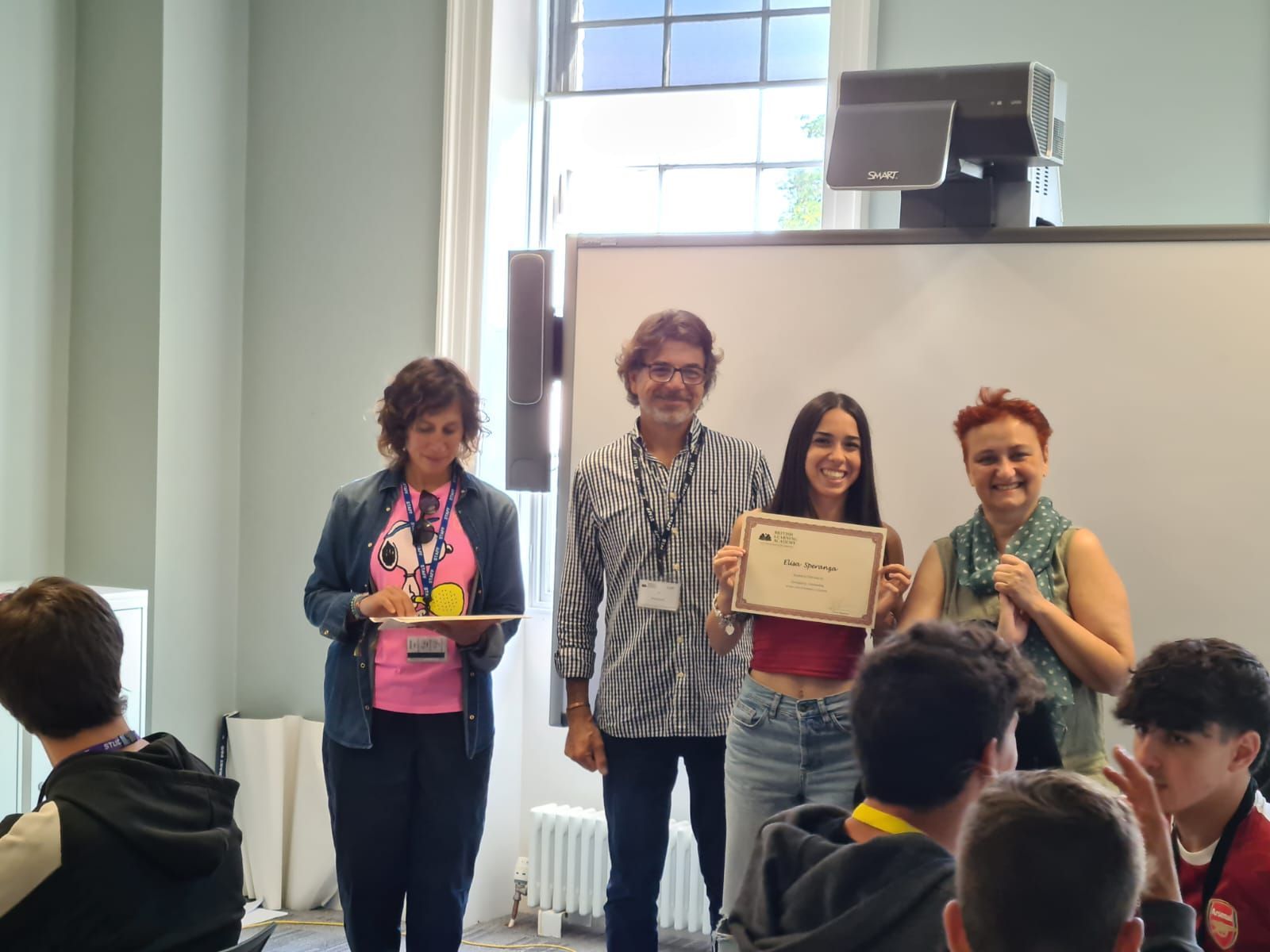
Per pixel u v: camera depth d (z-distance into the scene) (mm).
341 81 3840
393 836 2479
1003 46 3141
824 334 2320
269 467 3928
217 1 3797
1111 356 2172
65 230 3672
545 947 3545
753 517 2225
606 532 2422
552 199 3912
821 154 3627
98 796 1534
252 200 3938
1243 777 1695
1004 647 1497
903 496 2252
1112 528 2156
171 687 3695
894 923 1385
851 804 2184
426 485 2580
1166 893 1581
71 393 3705
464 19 3682
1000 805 1113
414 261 3779
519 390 2541
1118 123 3045
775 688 2232
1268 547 2086
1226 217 2961
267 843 3791
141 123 3602
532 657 3844
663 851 2422
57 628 1595
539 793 3855
